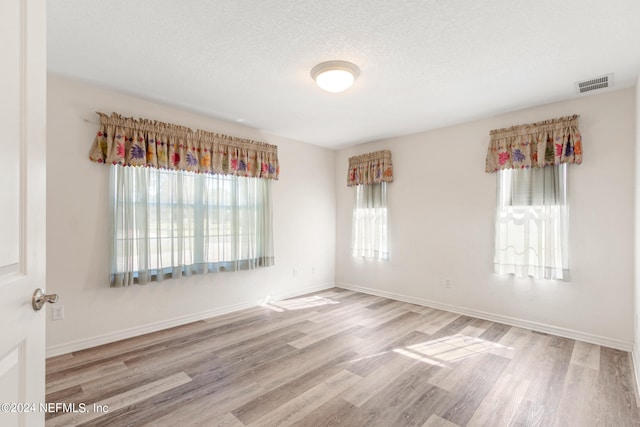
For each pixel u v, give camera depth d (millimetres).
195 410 1850
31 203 901
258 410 1854
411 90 2811
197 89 2820
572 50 2145
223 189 3648
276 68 2430
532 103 3094
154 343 2822
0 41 751
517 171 3264
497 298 3436
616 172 2746
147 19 1832
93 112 2762
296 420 1766
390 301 4258
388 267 4441
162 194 3137
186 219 3318
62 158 2609
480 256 3564
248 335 3025
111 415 1795
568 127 2928
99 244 2785
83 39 2043
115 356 2555
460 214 3727
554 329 3055
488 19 1812
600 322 2811
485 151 3539
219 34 1986
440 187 3908
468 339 2932
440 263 3896
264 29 1932
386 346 2773
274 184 4262
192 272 3377
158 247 3082
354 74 2387
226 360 2496
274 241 4254
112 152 2779
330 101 3080
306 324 3340
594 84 2660
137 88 2801
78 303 2678
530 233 3176
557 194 3010
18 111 835
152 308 3113
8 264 796
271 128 3979
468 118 3557
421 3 1683
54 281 2570
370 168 4543
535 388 2104
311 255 4770
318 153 4879
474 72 2473
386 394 2027
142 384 2131
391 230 4402
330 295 4574
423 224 4062
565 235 2965
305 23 1867
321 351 2666
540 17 1791
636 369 2301
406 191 4242
